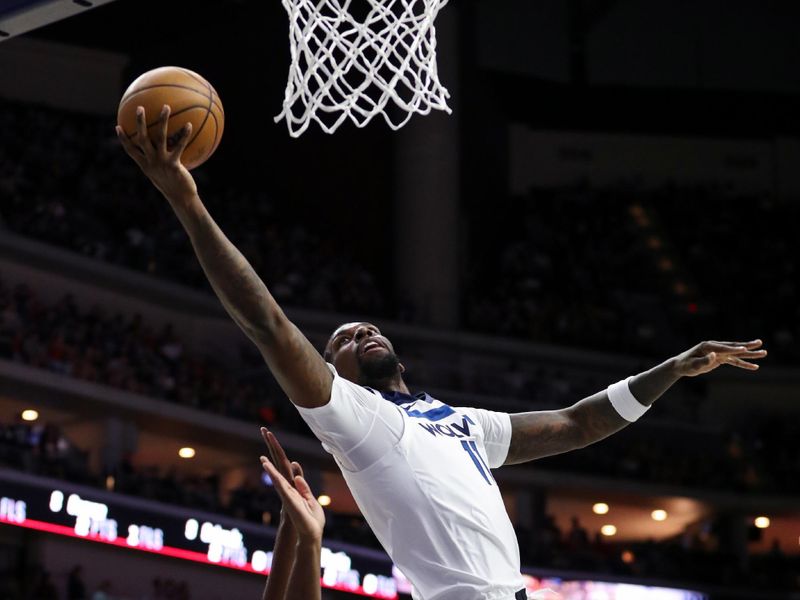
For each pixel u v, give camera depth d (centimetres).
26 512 1627
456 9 2681
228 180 2634
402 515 323
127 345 2109
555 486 2445
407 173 2642
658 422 2598
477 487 332
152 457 2244
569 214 2969
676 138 3111
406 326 2531
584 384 2688
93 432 2023
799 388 2798
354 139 2772
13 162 2273
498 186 2945
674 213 3012
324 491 2402
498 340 2616
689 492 2528
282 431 2208
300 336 308
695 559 2433
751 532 2645
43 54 2573
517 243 2888
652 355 2758
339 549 1911
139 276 2248
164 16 2594
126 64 2661
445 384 2438
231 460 2278
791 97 3152
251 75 2702
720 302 2859
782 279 2914
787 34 3161
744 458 2627
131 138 308
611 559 2322
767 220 3028
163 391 2064
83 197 2330
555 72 3075
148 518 1770
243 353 2380
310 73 411
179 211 295
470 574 319
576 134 3073
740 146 3128
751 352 383
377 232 2736
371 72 419
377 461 323
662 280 2880
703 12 3152
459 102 2759
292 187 2716
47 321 2003
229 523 1877
